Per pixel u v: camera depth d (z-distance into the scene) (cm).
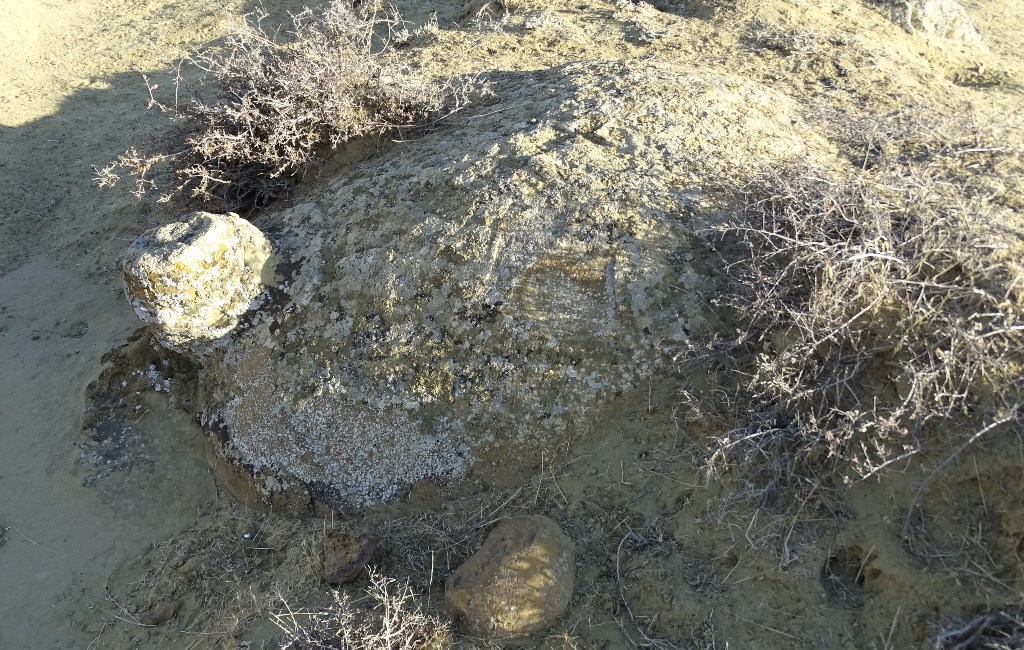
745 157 394
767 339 325
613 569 303
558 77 480
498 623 287
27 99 756
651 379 339
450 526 331
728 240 359
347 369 366
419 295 369
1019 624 246
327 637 294
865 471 289
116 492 389
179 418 408
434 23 693
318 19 640
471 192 390
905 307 298
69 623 343
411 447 349
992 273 300
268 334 386
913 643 259
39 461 409
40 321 518
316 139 483
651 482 320
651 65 468
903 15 624
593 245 358
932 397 287
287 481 359
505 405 344
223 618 323
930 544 273
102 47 830
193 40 817
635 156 393
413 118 487
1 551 374
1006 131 434
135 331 474
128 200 607
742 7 614
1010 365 282
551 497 328
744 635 276
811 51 546
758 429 307
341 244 405
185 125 582
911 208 328
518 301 354
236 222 402
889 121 453
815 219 332
